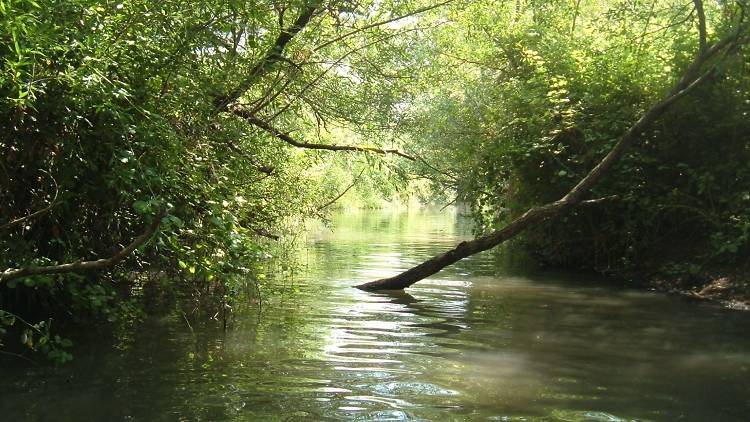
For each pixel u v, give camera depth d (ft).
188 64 20.24
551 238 41.52
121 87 18.21
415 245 54.95
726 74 33.35
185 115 21.72
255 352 19.34
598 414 14.44
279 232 39.42
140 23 18.28
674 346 20.70
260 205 29.96
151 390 15.69
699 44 33.94
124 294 26.48
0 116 17.81
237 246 20.03
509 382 16.75
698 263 32.96
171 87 20.76
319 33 31.53
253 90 32.40
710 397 15.70
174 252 20.56
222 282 21.42
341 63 33.40
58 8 15.84
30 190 19.99
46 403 14.70
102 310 20.61
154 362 18.06
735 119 32.89
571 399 15.46
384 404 14.94
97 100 17.07
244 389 15.89
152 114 17.74
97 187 19.69
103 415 14.02
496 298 29.55
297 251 47.34
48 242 20.95
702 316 25.59
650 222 35.50
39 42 14.98
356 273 36.99
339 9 30.37
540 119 37.58
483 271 38.81
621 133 36.68
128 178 17.56
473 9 37.58
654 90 36.58
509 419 14.10
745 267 30.71
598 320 24.68
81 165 19.57
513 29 45.06
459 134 41.63
